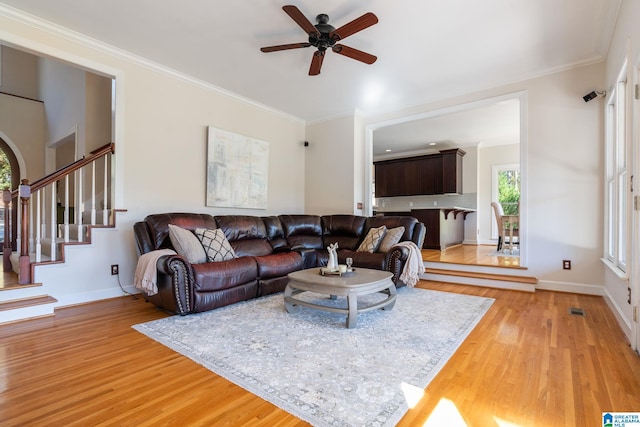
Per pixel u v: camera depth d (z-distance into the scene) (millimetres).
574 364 1989
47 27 3074
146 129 3852
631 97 2385
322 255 4543
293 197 5949
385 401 1590
